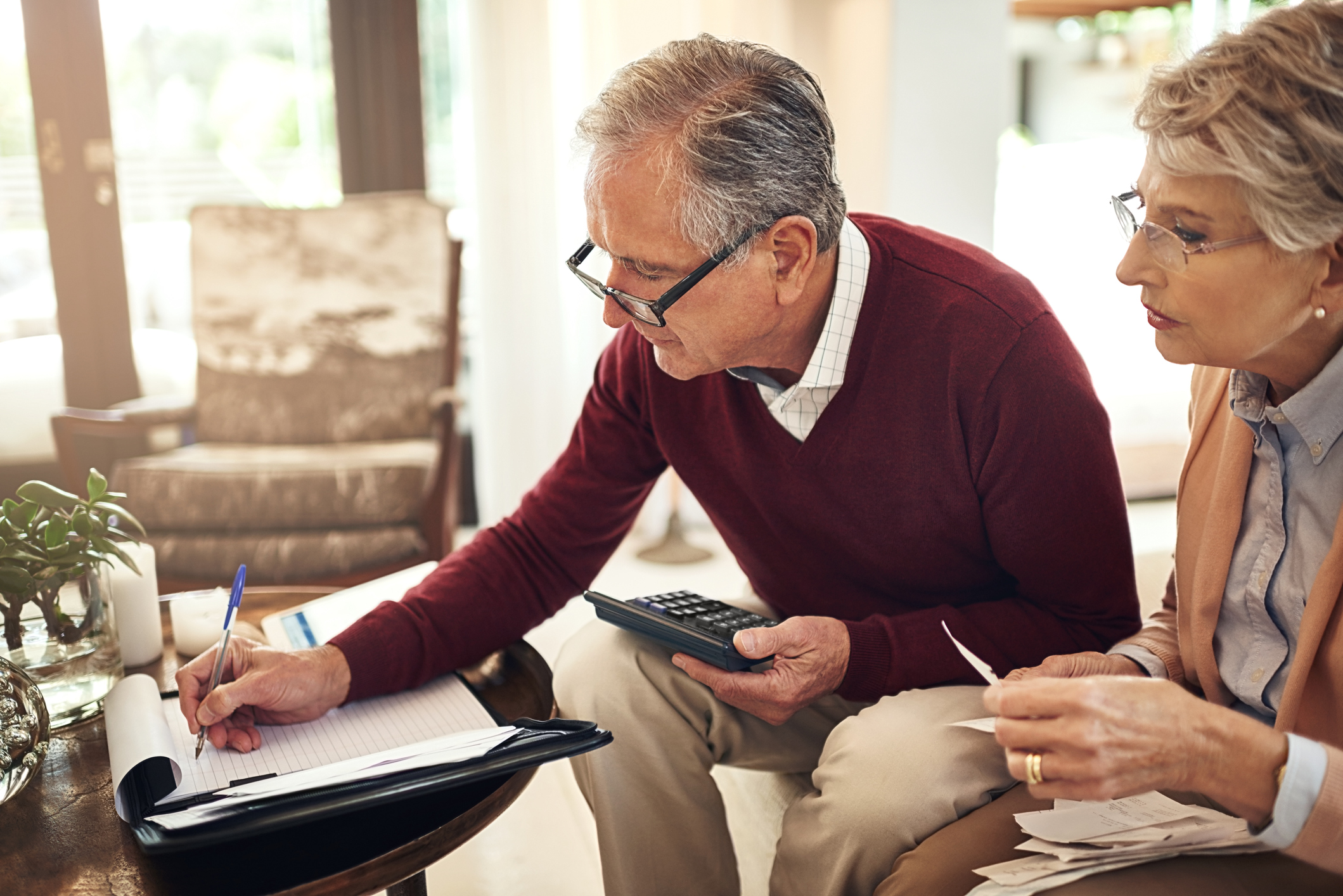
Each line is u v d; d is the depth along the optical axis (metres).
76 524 1.00
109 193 3.09
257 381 2.72
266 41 3.13
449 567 1.20
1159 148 0.79
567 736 0.88
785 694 1.02
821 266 1.06
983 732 0.98
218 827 0.75
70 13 2.98
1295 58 0.73
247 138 3.17
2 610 0.96
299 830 0.83
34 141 3.04
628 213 0.96
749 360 1.09
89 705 1.03
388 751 0.90
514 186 3.14
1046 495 1.06
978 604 1.12
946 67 2.91
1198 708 0.72
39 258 3.12
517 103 3.10
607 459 1.28
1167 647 1.02
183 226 3.18
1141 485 3.56
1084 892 0.78
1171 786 0.72
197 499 2.22
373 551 2.22
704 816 1.17
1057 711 0.72
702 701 1.17
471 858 1.61
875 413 1.10
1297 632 0.88
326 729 0.99
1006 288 1.09
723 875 1.19
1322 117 0.72
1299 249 0.75
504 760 0.84
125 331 3.17
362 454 2.52
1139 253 0.84
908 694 1.05
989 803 0.95
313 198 3.23
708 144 0.94
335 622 1.20
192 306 2.75
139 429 2.46
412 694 1.08
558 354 3.26
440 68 3.21
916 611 1.12
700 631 1.05
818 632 1.05
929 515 1.14
